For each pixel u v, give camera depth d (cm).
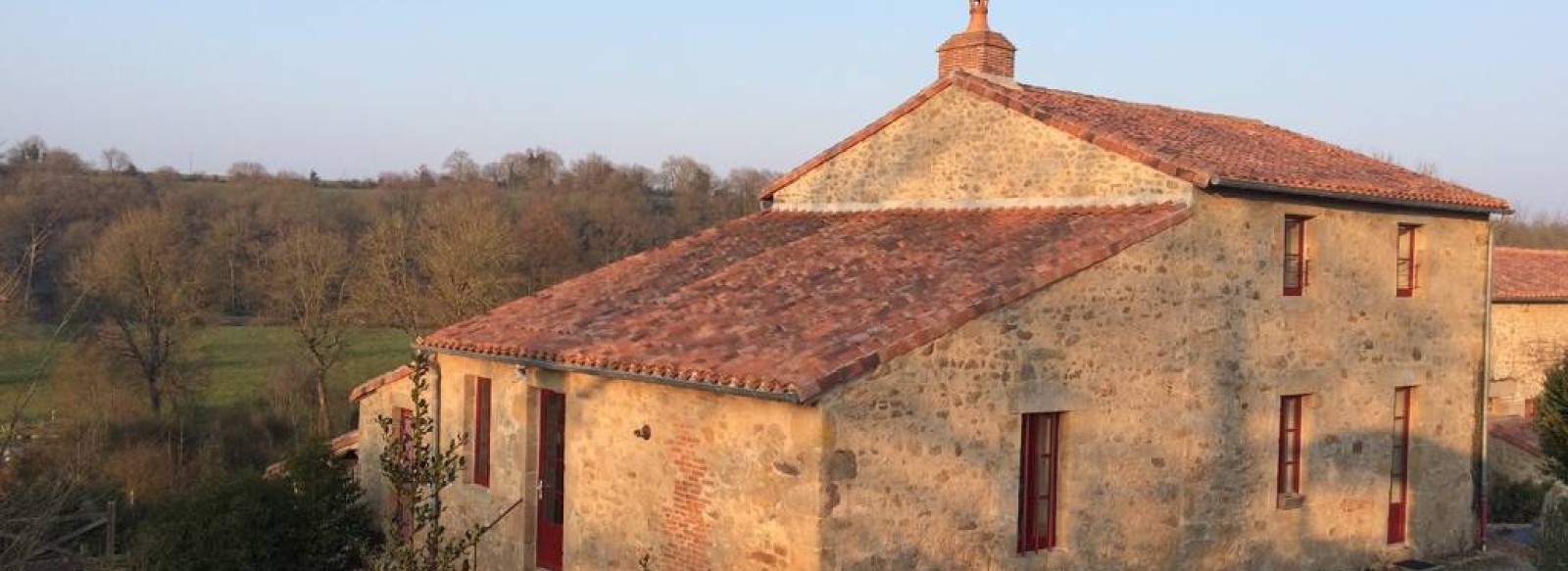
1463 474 1497
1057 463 1061
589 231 4116
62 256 2472
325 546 1388
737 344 991
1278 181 1191
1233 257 1193
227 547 1329
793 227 1557
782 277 1233
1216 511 1182
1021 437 1029
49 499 978
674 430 1030
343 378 3111
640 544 1073
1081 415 1059
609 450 1117
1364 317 1349
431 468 720
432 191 4562
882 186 1541
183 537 1351
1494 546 1548
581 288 1441
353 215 3941
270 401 2850
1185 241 1144
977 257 1137
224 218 3397
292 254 3002
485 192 4516
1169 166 1153
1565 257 2827
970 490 975
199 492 1426
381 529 1619
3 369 1728
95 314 2542
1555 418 1546
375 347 3388
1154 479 1123
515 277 3253
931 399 942
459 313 3011
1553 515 1159
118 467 2273
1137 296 1102
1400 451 1435
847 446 887
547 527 1251
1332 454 1316
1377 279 1366
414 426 753
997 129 1378
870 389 901
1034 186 1327
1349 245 1330
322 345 2941
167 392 2716
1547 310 2555
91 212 2853
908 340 912
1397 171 1510
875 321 970
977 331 975
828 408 873
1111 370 1080
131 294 2648
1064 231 1160
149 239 2705
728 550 966
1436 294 1447
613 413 1112
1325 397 1303
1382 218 1370
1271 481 1241
